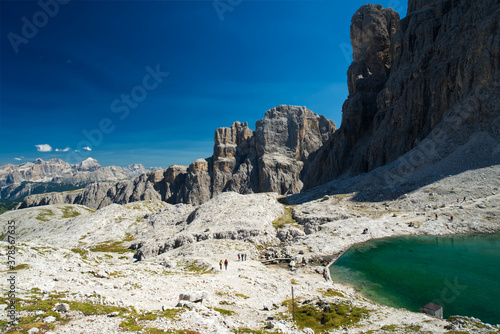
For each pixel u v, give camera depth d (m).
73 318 19.52
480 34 105.56
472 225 67.50
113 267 44.81
